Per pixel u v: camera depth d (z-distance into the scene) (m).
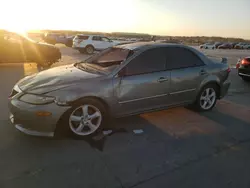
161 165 2.90
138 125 4.08
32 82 3.51
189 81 4.41
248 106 5.46
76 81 3.41
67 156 3.02
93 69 3.99
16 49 10.09
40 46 10.48
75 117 3.39
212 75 4.70
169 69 4.18
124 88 3.67
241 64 8.66
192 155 3.17
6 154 3.00
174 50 4.30
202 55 4.73
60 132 3.47
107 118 3.74
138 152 3.19
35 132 3.21
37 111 3.10
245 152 3.30
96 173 2.69
